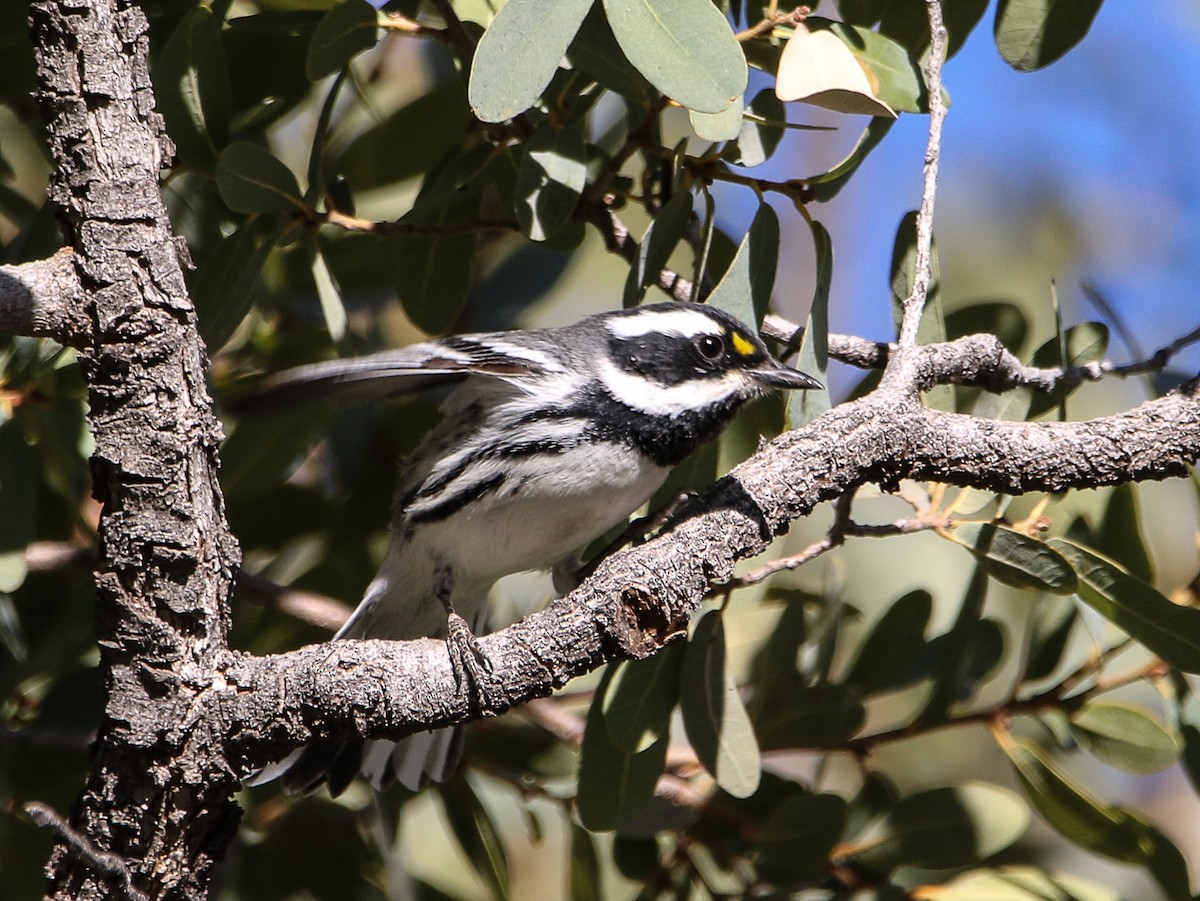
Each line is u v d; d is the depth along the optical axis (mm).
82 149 6070
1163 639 7523
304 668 6215
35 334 6117
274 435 9242
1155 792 13961
